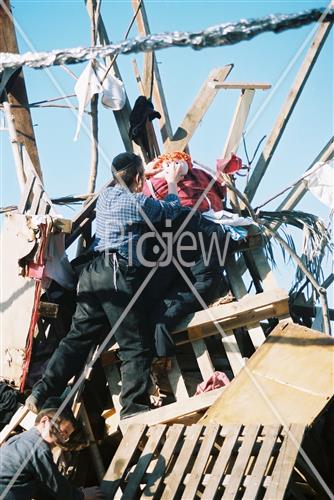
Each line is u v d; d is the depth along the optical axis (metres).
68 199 8.14
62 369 6.95
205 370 7.14
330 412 6.78
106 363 7.23
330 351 6.73
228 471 6.23
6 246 7.32
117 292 6.90
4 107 8.18
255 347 7.21
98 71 8.12
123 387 6.91
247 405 6.50
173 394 7.36
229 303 7.24
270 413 6.38
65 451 6.90
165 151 8.32
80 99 8.01
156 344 7.04
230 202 7.97
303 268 7.61
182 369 7.67
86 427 7.01
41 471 5.88
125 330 6.92
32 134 8.30
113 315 6.91
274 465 6.04
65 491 5.91
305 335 6.90
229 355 7.15
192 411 6.75
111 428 7.04
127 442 6.48
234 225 7.39
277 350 6.85
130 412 6.86
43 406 6.47
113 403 7.16
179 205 7.14
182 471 6.13
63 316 7.44
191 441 6.27
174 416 6.75
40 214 7.55
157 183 7.45
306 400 6.39
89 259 7.44
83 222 7.93
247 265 7.81
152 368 7.18
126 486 6.23
